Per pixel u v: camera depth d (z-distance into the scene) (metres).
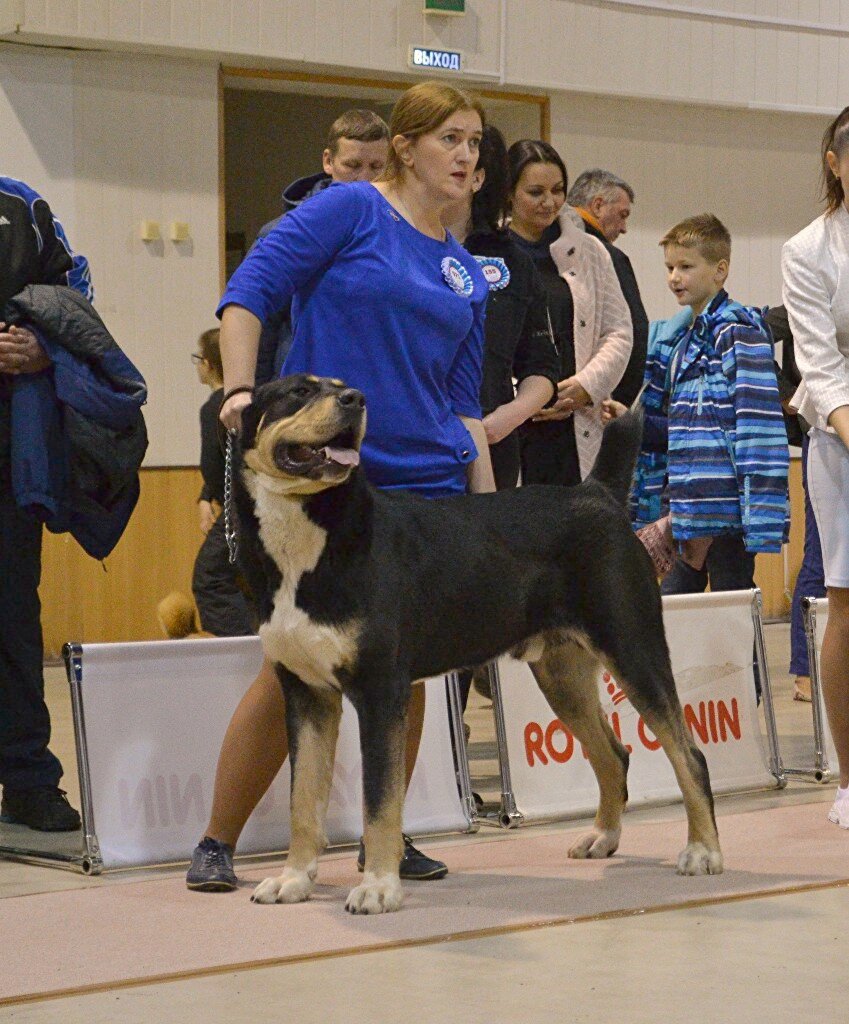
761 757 7.63
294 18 13.36
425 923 4.90
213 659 6.24
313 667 5.11
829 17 16.09
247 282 5.34
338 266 5.46
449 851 6.22
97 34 12.62
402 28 13.81
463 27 14.12
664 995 4.11
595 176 9.86
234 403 5.09
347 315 5.46
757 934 4.75
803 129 16.38
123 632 13.05
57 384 6.39
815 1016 3.93
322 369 5.50
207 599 9.71
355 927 4.86
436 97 5.52
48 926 4.96
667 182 15.62
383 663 5.07
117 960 4.51
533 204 8.30
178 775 6.11
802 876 5.56
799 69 15.98
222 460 9.48
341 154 7.53
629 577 5.66
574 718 6.00
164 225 13.37
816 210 16.58
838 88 16.25
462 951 4.58
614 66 14.94
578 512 5.65
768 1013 3.95
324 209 5.41
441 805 6.68
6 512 6.60
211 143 13.52
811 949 4.58
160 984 4.28
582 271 8.39
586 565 5.63
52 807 6.67
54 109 12.86
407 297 5.46
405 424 5.58
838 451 6.43
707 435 8.44
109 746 5.96
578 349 8.32
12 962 4.50
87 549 6.75
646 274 15.62
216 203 13.59
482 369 6.59
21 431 6.45
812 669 7.80
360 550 5.02
